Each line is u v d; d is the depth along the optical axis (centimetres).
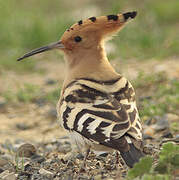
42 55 1920
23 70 1786
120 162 911
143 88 1447
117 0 2205
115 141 714
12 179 877
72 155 970
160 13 2391
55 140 1151
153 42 1861
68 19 2164
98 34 933
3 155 1058
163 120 1197
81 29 934
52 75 1708
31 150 1028
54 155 1023
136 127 738
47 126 1295
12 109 1428
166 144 757
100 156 954
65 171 893
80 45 935
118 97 791
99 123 738
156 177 710
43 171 891
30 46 1997
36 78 1692
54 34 2052
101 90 802
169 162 757
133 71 1612
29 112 1402
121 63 1677
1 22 2106
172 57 1747
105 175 846
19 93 1498
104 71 875
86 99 786
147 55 1781
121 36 1906
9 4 2252
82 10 2453
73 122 774
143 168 713
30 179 882
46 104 1453
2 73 1747
